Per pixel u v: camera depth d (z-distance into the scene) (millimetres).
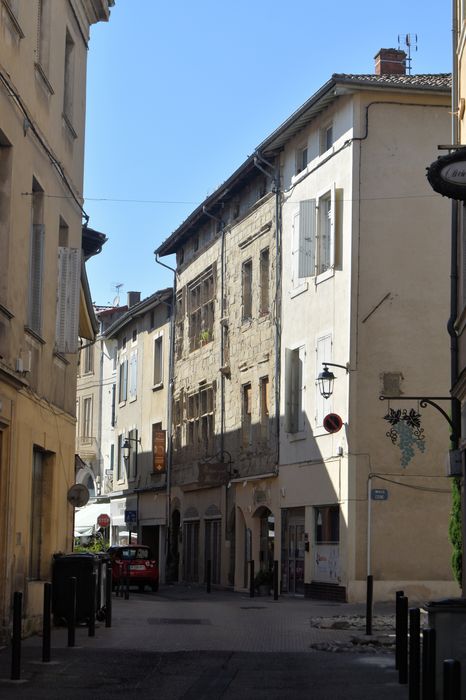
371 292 30016
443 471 29562
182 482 46312
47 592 14258
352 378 29703
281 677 13398
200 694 11883
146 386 53219
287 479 33812
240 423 38812
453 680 7168
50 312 19406
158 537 50812
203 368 43906
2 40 15586
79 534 58719
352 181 30250
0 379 15656
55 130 19484
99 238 25781
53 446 19906
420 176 30406
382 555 29094
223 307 41344
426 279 30203
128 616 22859
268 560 35844
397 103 30469
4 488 16297
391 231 30219
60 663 14078
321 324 31812
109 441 60344
